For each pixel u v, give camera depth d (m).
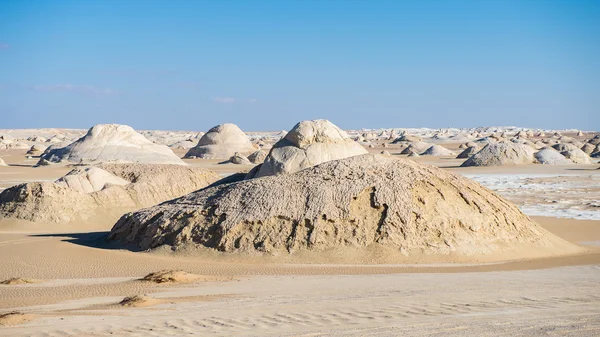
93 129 60.69
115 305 10.41
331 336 8.09
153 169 31.70
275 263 15.02
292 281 12.63
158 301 10.64
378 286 11.87
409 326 8.55
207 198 17.50
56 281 13.01
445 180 17.00
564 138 106.44
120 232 17.95
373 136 154.88
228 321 9.05
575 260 15.35
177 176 31.22
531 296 10.58
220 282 12.62
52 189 25.48
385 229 15.56
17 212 24.70
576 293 10.82
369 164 17.41
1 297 11.44
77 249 16.62
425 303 10.09
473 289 11.33
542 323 8.57
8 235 21.05
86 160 57.06
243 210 16.33
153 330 8.61
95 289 12.05
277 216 16.02
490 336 7.89
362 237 15.54
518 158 56.19
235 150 73.31
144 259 15.40
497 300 10.27
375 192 16.17
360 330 8.39
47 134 179.38
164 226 16.88
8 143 105.69
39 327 8.87
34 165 60.44
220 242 15.86
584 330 8.12
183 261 15.23
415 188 16.34
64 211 25.12
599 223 23.50
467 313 9.35
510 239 16.27
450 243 15.54
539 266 14.43
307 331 8.41
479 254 15.52
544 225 23.09
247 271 13.98
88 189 28.80
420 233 15.60
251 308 9.93
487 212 16.44
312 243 15.49
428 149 77.44
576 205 29.72
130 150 59.25
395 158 17.95
